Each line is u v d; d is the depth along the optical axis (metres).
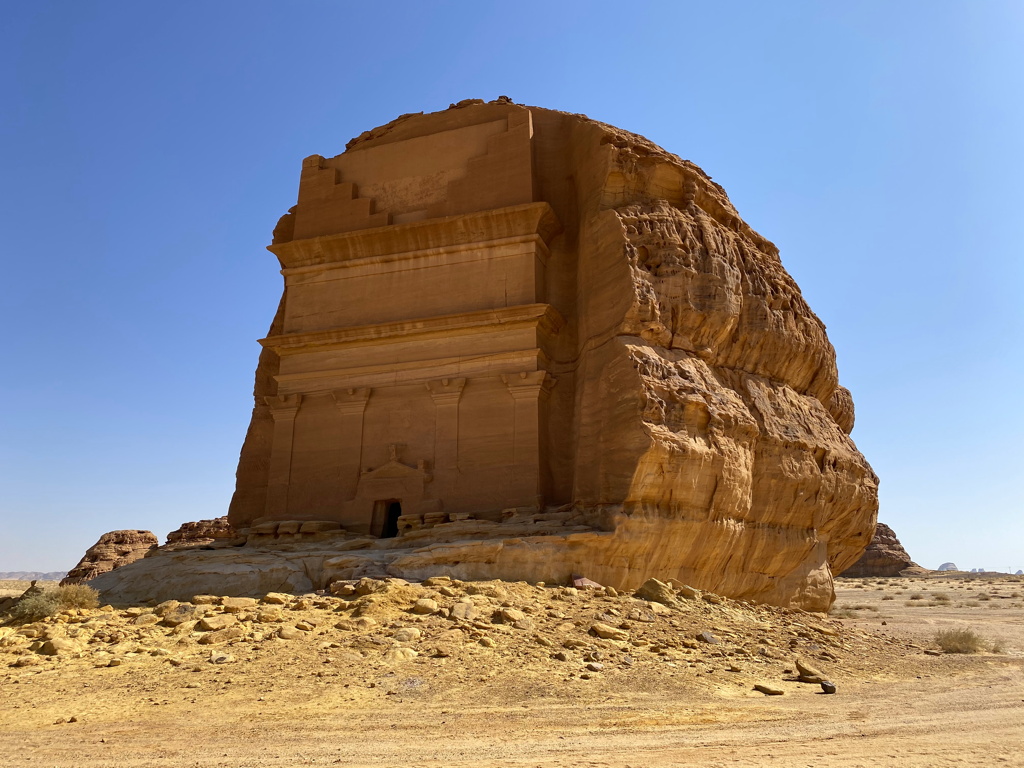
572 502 19.53
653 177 21.59
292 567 17.62
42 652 11.72
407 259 23.45
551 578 16.75
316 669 10.73
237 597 15.52
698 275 20.56
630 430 17.84
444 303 22.69
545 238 22.89
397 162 24.94
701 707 9.93
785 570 21.86
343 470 22.31
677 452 17.84
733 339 21.45
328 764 7.24
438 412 21.77
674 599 16.33
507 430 20.97
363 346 23.17
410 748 7.79
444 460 21.36
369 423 22.44
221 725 8.63
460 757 7.48
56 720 8.83
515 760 7.37
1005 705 10.65
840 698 10.98
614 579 17.44
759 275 22.59
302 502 22.50
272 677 10.41
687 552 18.56
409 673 10.73
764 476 20.77
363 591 14.62
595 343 20.19
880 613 32.91
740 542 19.81
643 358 18.61
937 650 17.39
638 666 11.75
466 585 15.28
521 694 10.11
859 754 7.75
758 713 9.77
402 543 19.09
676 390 18.58
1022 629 24.78
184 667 10.84
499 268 22.39
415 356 22.52
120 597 17.80
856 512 24.77
